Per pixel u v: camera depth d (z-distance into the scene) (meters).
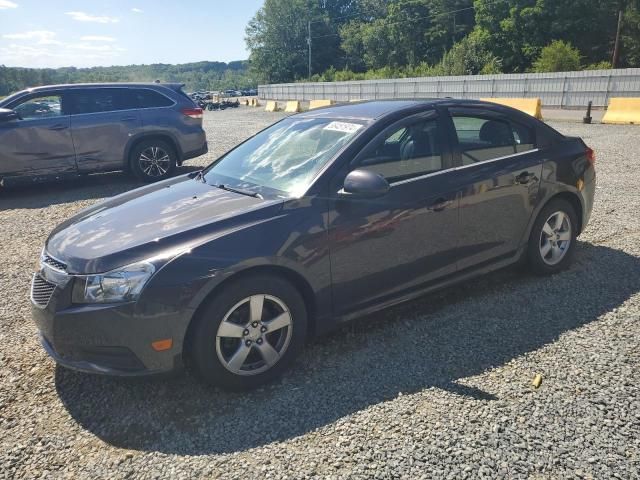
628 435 2.47
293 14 88.31
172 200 3.47
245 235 2.90
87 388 3.09
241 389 2.97
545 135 4.32
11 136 8.26
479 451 2.40
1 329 3.92
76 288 2.78
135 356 2.73
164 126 9.37
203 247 2.80
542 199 4.19
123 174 10.68
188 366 3.22
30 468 2.44
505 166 3.94
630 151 10.73
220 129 19.22
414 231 3.48
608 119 17.03
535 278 4.42
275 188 3.35
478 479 2.24
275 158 3.71
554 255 4.44
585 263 4.70
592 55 51.25
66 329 2.78
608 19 49.91
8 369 3.34
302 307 3.11
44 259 3.06
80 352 2.81
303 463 2.38
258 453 2.47
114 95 9.10
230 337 2.88
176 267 2.72
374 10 93.25
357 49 86.25
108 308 2.69
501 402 2.76
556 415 2.63
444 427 2.58
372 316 3.86
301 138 3.77
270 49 90.25
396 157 3.48
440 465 2.32
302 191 3.16
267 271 2.97
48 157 8.56
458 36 69.44
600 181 8.01
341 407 2.79
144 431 2.68
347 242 3.20
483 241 3.90
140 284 2.69
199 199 3.41
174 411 2.83
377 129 3.48
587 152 4.56
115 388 3.07
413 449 2.43
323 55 89.56
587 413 2.64
